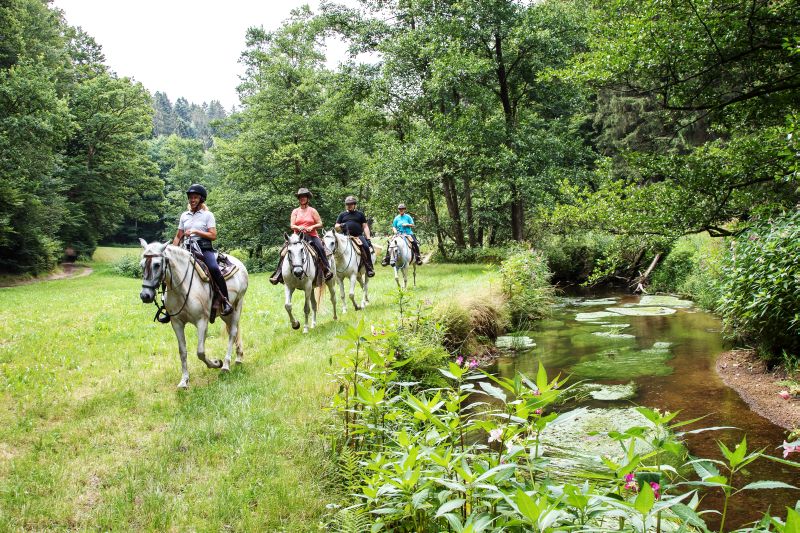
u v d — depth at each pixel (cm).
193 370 804
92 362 862
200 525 396
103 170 4578
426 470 335
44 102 2898
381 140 3031
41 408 631
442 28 2369
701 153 1059
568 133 2662
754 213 907
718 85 1074
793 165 774
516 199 2428
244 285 845
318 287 1105
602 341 1135
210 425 572
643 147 2862
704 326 1240
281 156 3434
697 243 2020
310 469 479
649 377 830
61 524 402
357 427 464
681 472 491
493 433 318
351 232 1312
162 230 7475
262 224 3703
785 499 436
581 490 259
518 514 274
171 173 6656
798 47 756
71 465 489
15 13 3269
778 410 643
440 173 2431
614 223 1055
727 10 903
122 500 429
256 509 422
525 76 2505
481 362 989
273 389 689
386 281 1869
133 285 2972
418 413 351
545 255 2364
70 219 4116
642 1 1020
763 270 782
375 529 316
